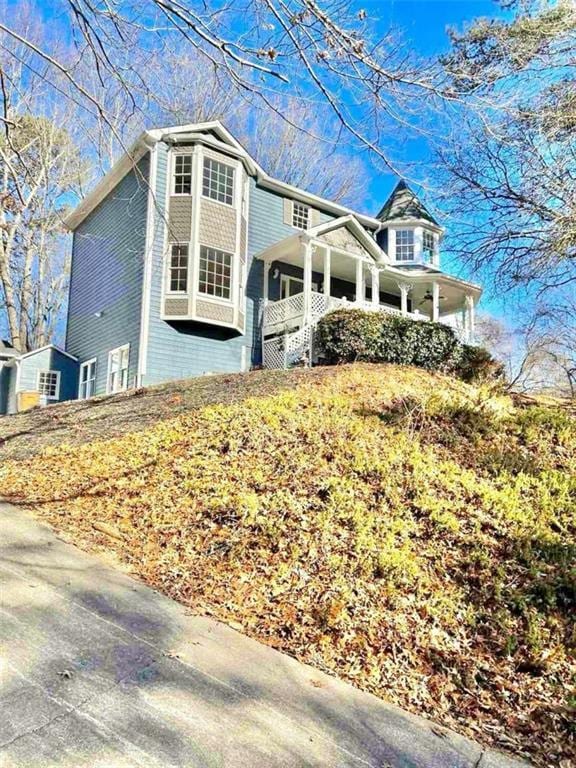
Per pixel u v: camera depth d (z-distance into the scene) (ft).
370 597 14.78
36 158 26.84
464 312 66.39
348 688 11.61
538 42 29.48
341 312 43.32
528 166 32.19
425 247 66.03
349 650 12.99
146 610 13.32
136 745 8.54
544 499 20.62
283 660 12.19
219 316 47.91
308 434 23.98
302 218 57.72
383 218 67.72
